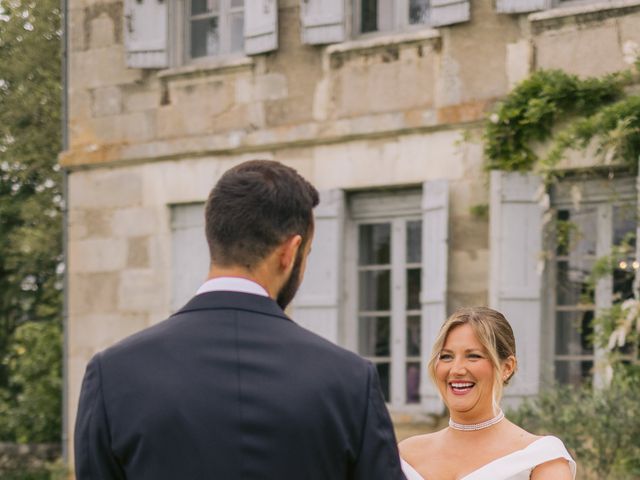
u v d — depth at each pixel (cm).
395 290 850
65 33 1005
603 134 725
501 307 769
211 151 922
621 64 748
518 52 787
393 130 832
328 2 865
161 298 948
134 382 226
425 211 812
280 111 892
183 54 960
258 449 218
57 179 1305
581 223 775
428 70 823
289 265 238
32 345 1283
